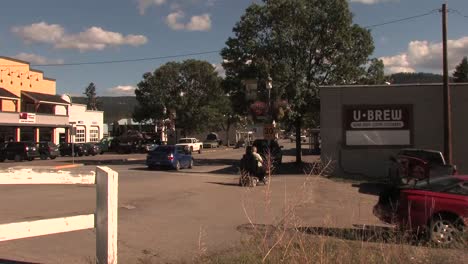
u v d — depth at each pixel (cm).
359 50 3603
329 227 986
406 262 623
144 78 7725
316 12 3462
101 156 5356
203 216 1238
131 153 6216
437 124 2577
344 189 1989
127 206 1399
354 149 2627
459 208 912
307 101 3522
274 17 3512
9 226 431
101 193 466
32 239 905
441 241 907
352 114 2636
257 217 1198
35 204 1388
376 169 2606
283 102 3067
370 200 1630
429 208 928
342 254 588
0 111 4947
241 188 1912
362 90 2633
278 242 563
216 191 1800
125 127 9175
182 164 3241
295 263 534
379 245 686
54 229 450
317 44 3575
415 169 1916
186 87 7781
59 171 473
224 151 6838
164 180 2264
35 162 4100
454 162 2562
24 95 5541
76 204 1393
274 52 3541
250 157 2028
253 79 3403
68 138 6175
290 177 2481
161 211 1323
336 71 3572
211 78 7769
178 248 859
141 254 811
